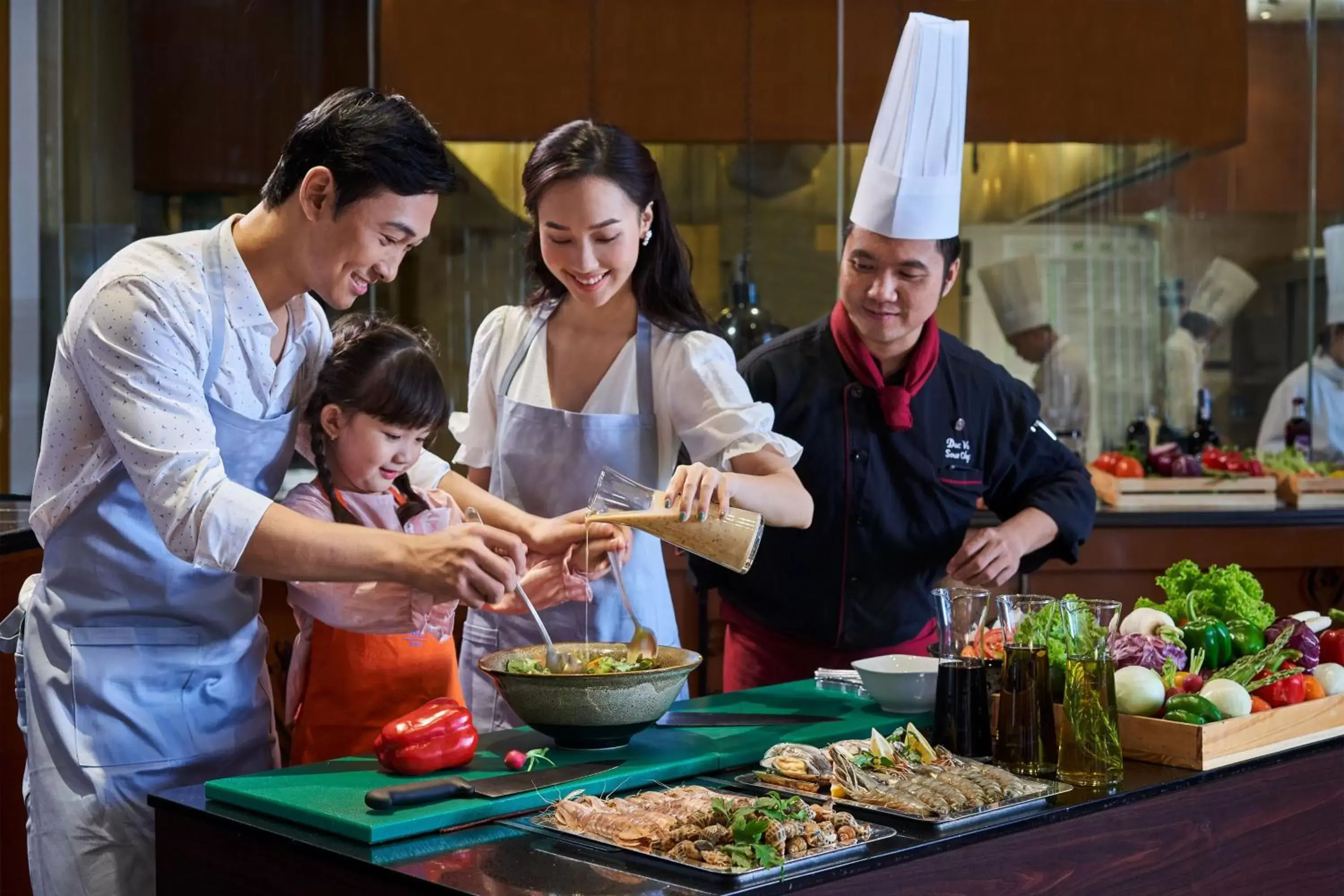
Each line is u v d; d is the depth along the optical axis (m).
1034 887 1.49
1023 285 5.27
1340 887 1.92
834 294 5.01
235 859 1.48
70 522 1.75
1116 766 1.65
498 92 4.67
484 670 1.74
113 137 4.50
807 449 2.46
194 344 1.68
